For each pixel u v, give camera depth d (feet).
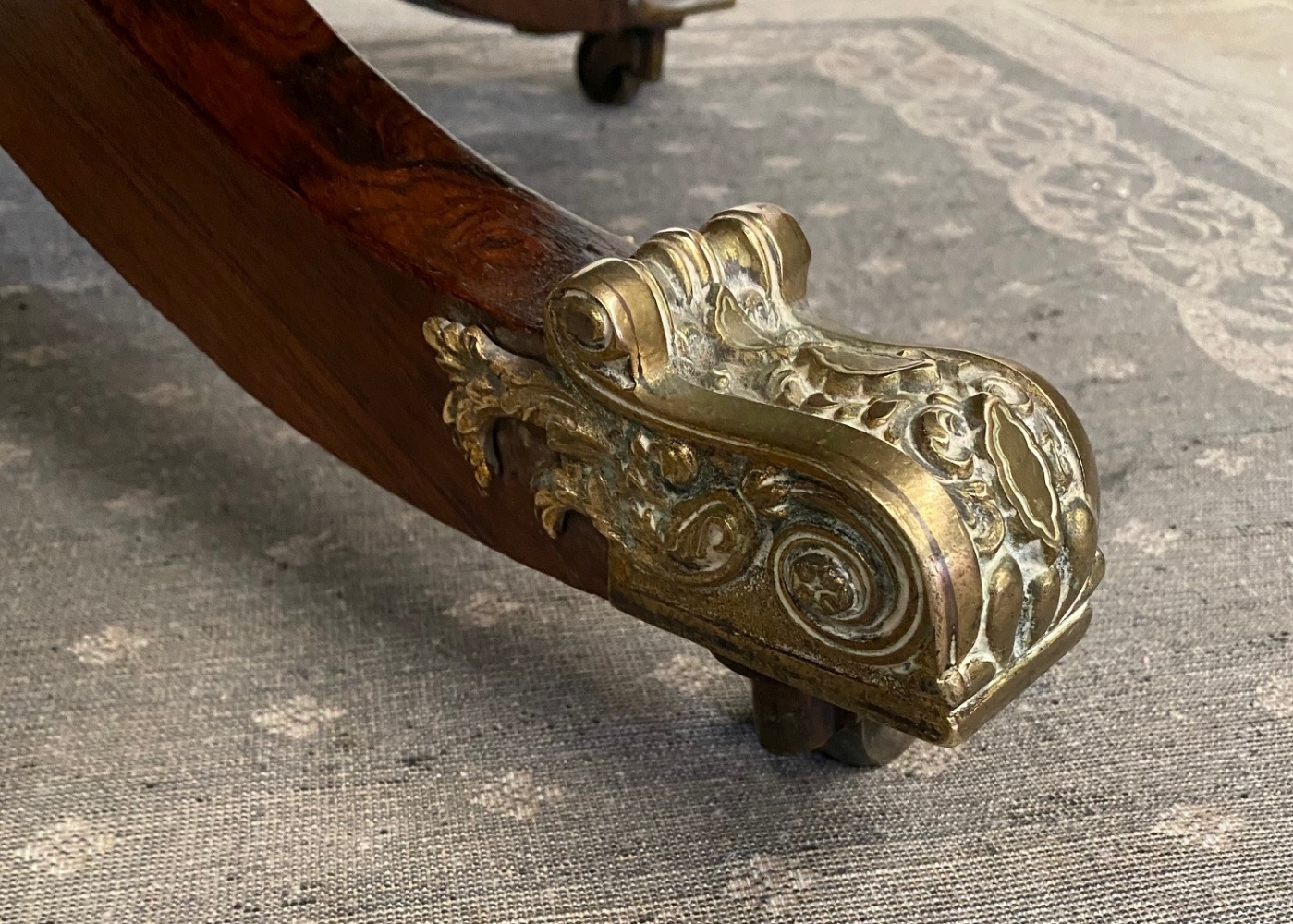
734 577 1.25
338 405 1.45
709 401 1.24
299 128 1.41
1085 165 2.82
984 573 1.19
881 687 1.21
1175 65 3.52
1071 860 1.37
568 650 1.56
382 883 1.34
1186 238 2.48
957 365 1.26
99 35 1.40
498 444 1.36
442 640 1.57
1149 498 1.77
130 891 1.33
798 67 3.49
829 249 2.41
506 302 1.31
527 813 1.40
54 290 2.21
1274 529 1.73
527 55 3.57
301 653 1.55
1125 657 1.56
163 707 1.49
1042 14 3.98
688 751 1.46
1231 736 1.48
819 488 1.18
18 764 1.43
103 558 1.66
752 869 1.36
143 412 1.90
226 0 1.44
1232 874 1.36
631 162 2.83
